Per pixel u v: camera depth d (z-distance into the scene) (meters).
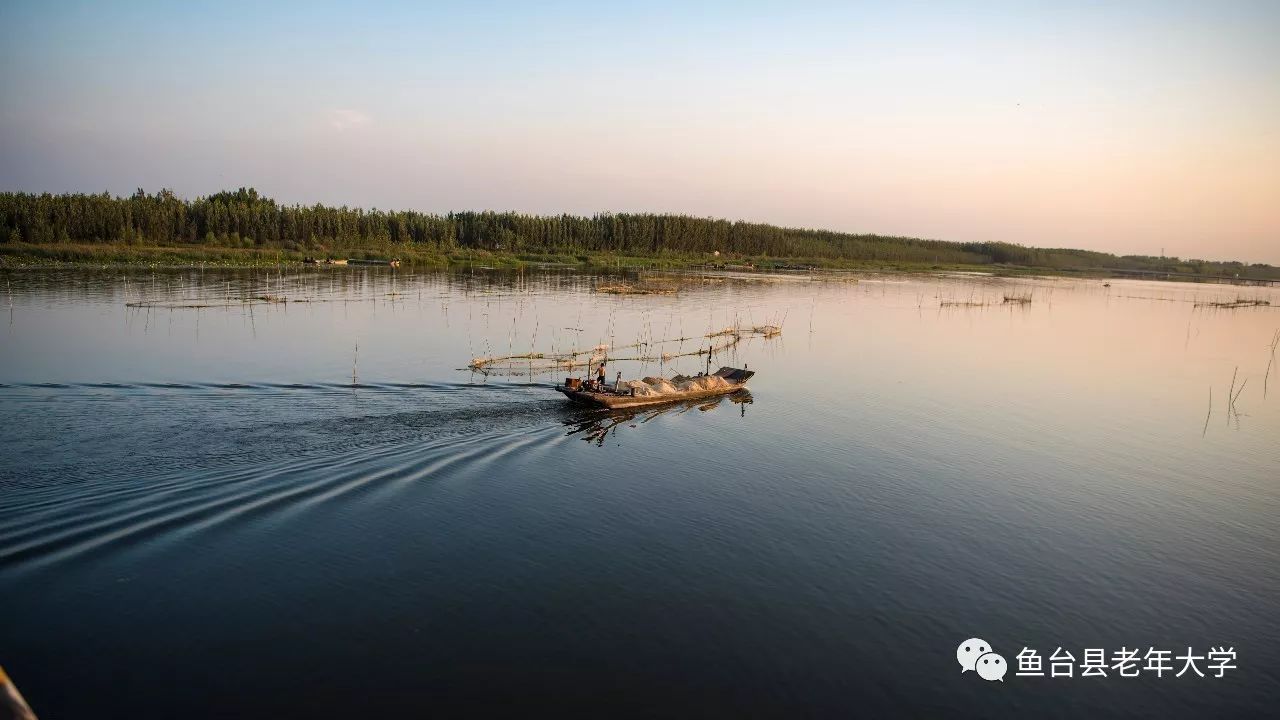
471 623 21.12
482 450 34.25
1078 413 49.12
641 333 75.19
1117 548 28.45
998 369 64.50
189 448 31.61
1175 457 39.78
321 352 56.22
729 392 49.94
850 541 27.78
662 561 25.39
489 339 66.12
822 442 39.53
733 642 21.08
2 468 28.27
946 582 25.22
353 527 26.08
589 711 17.91
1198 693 20.45
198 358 52.09
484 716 17.52
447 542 25.66
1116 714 19.44
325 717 17.17
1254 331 99.44
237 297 88.06
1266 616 24.30
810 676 19.84
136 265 125.38
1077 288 179.25
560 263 175.62
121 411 37.16
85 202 138.62
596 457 35.12
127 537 23.67
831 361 65.12
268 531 25.20
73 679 17.70
